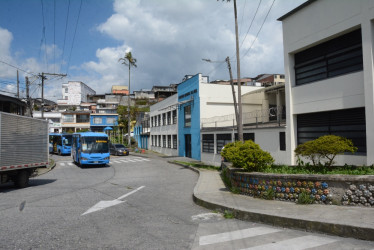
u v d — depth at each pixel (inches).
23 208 319.9
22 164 486.9
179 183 522.6
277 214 233.0
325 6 416.2
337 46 412.5
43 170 782.5
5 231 229.3
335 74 414.6
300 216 220.7
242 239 199.5
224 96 1042.7
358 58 382.0
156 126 1626.5
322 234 200.1
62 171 774.5
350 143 298.5
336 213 221.5
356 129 387.2
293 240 190.4
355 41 387.2
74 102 3408.0
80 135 888.3
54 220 264.1
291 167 355.6
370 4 352.5
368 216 206.7
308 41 445.4
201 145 998.4
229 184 406.9
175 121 1286.9
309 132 464.4
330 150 286.8
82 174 697.0
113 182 543.5
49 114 2517.2
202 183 474.0
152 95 3287.4
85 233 222.2
